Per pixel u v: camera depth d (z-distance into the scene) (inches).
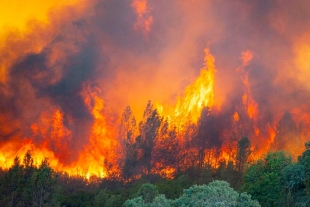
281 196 2011.6
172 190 3088.1
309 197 1929.1
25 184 2952.8
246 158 3718.0
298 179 1985.7
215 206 1555.1
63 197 3248.0
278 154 2190.0
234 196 1596.9
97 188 3978.8
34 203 2817.4
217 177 3558.1
